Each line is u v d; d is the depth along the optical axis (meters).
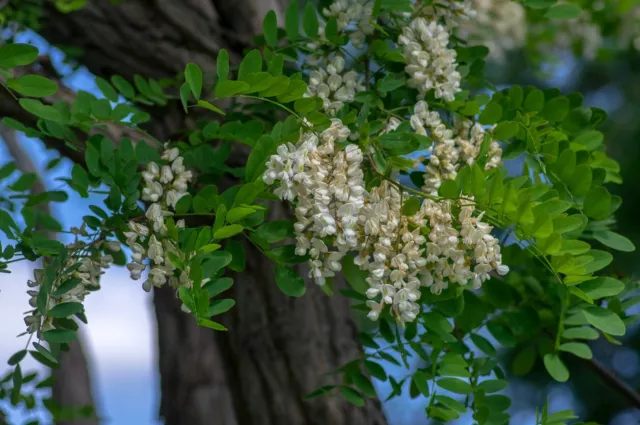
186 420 2.70
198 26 2.58
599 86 5.62
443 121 2.33
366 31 2.33
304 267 2.57
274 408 2.53
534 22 2.97
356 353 2.58
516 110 2.37
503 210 2.18
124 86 2.42
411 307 2.18
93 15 2.54
